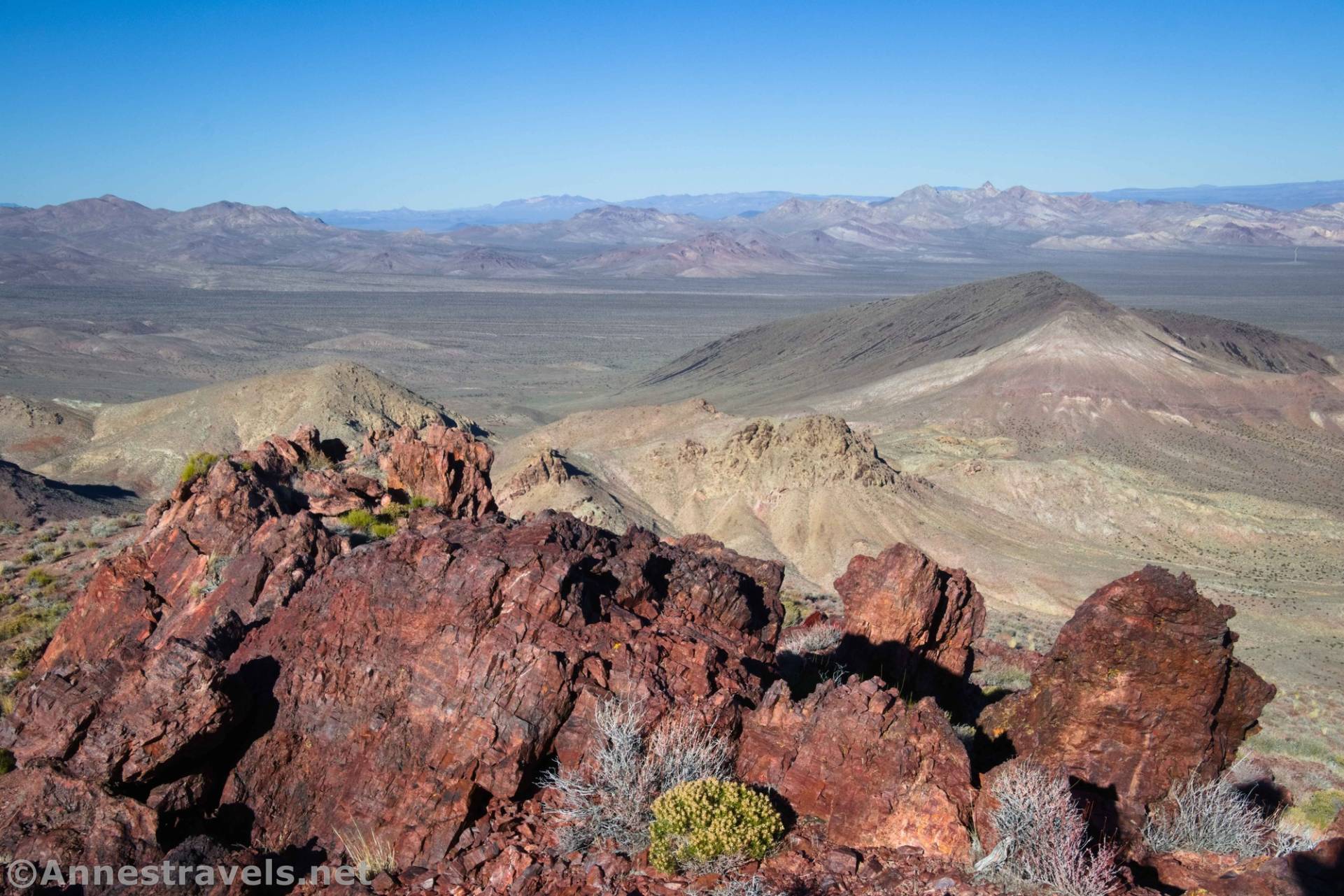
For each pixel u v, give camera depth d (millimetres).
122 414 99562
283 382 97938
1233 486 109750
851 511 76125
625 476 83938
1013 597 66938
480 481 26828
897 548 18250
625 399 185750
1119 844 10852
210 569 17516
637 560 14492
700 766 11258
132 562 18188
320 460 31281
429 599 12555
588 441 105688
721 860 10172
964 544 74000
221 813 11180
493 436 110375
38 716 11211
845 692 12055
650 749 11547
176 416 94562
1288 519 89812
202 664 11281
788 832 10859
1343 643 56656
